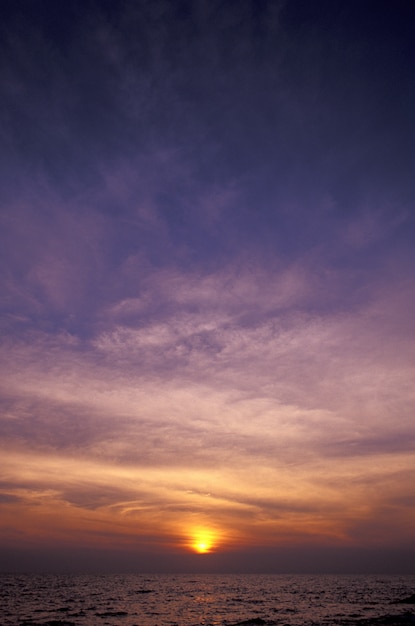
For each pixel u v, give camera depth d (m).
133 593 91.81
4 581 146.50
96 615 51.19
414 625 41.59
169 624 43.88
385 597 82.00
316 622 44.03
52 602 68.00
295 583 153.88
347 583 154.38
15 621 45.66
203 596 84.25
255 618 47.94
